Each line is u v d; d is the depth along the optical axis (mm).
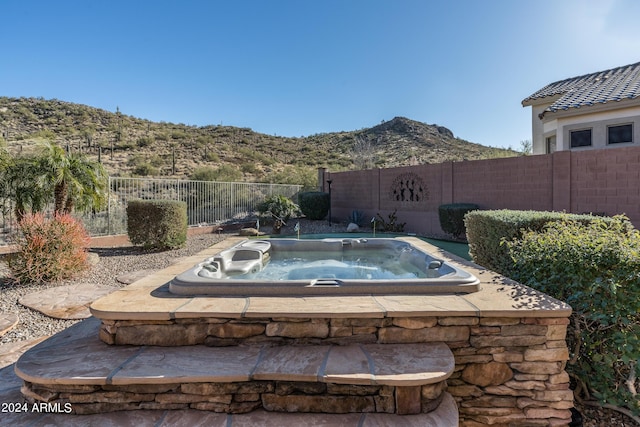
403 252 5137
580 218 3818
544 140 11484
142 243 8211
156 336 2303
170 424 1862
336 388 1934
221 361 2080
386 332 2271
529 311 2201
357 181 13547
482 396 2223
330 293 2627
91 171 7555
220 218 12734
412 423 1827
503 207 9391
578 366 2543
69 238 5461
